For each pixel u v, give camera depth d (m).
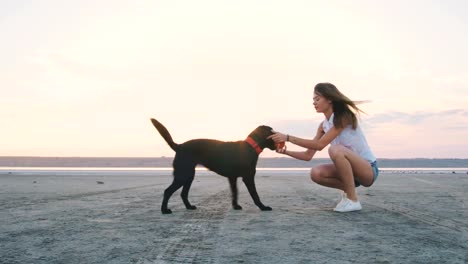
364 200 5.62
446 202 5.38
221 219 3.80
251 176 4.50
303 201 5.49
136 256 2.42
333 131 4.23
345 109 4.25
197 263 2.26
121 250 2.56
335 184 4.71
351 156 4.26
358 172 4.37
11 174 13.45
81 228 3.32
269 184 9.02
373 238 2.92
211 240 2.85
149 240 2.85
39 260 2.33
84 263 2.27
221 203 5.24
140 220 3.74
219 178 11.41
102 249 2.59
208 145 4.48
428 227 3.39
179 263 2.26
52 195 6.17
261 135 4.54
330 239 2.88
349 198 4.36
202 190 7.30
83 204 5.01
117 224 3.51
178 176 4.33
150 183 9.24
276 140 4.29
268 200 5.62
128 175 13.22
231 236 2.99
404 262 2.29
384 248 2.62
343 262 2.28
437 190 7.48
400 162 40.97
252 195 4.50
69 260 2.33
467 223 3.61
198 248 2.61
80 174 13.79
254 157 4.49
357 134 4.37
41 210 4.42
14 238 2.92
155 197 5.95
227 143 4.53
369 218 3.87
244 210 4.49
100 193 6.58
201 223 3.57
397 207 4.77
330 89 4.28
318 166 4.72
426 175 14.00
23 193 6.48
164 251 2.54
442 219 3.84
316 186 8.40
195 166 4.44
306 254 2.46
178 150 4.45
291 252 2.50
